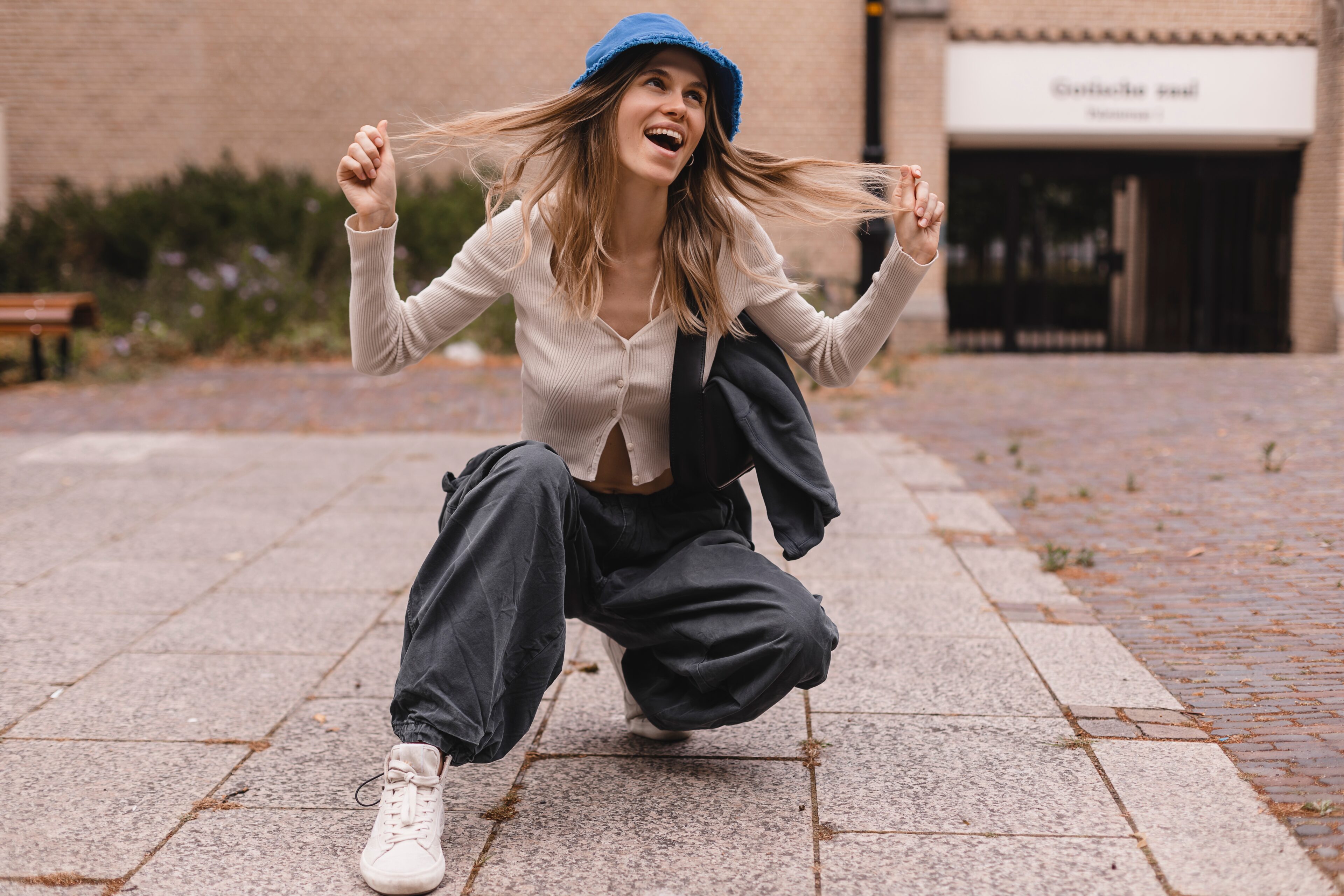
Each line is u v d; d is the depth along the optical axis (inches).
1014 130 557.9
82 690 134.3
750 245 99.3
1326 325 561.0
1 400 382.6
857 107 573.6
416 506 232.5
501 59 577.9
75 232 545.6
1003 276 593.6
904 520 217.5
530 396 99.5
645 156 90.8
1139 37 553.6
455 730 89.3
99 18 574.6
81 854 94.6
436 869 88.3
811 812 101.6
